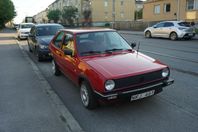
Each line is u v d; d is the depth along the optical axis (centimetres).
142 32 3198
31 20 5316
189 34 1961
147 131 404
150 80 462
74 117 471
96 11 7019
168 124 425
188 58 1051
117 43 602
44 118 471
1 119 471
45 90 648
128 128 417
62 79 757
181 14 3375
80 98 578
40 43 1065
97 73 450
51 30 1220
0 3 5800
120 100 449
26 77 798
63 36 684
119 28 4512
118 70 454
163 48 1412
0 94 623
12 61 1116
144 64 485
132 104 516
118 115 470
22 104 548
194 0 3161
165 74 487
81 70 504
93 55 542
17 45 1867
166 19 3750
